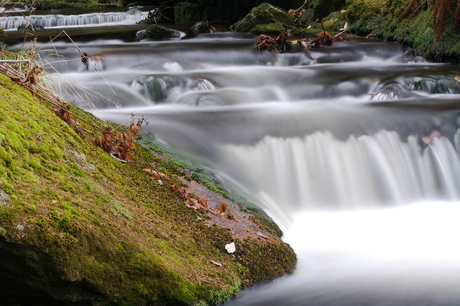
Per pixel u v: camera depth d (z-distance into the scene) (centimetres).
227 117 761
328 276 439
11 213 270
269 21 1728
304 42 1415
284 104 921
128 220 352
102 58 1134
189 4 2072
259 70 1146
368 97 971
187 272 342
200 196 486
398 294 407
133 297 304
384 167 683
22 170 317
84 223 298
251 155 656
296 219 595
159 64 1152
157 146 593
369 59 1325
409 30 1370
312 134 703
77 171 370
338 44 1417
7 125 346
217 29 1812
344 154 684
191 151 629
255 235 439
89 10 2423
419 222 601
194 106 909
